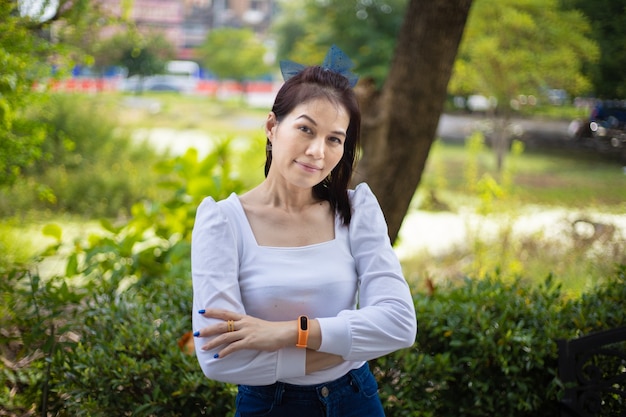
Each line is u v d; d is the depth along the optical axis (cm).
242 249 196
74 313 322
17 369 336
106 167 1246
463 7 438
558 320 326
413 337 198
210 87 4066
